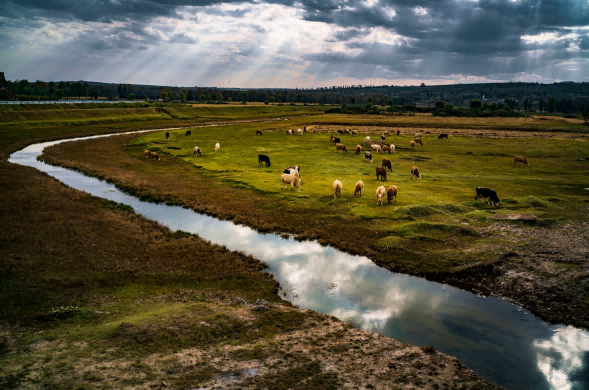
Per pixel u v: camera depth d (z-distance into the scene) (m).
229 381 10.71
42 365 10.88
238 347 12.48
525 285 17.25
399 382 10.95
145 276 17.92
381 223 25.45
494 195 29.16
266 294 16.81
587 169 45.31
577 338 13.66
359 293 17.09
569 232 23.50
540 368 11.97
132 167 45.78
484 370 11.85
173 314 14.12
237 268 19.38
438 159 52.03
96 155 53.62
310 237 23.91
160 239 22.94
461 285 17.89
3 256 18.89
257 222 26.70
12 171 40.16
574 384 11.20
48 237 21.97
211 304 15.41
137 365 11.14
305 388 10.52
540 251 20.69
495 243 21.95
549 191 34.06
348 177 39.81
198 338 12.81
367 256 21.23
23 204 28.45
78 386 10.04
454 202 29.94
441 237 22.97
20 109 100.50
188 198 32.78
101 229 23.92
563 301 15.90
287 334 13.52
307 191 33.72
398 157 53.16
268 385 10.59
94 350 11.77
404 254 20.92
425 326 14.43
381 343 13.03
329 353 12.38
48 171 44.38
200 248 21.66
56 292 15.85
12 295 15.23
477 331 14.10
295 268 19.72
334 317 14.81
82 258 19.41
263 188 34.78
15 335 12.53
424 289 17.52
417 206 27.78
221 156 52.31
